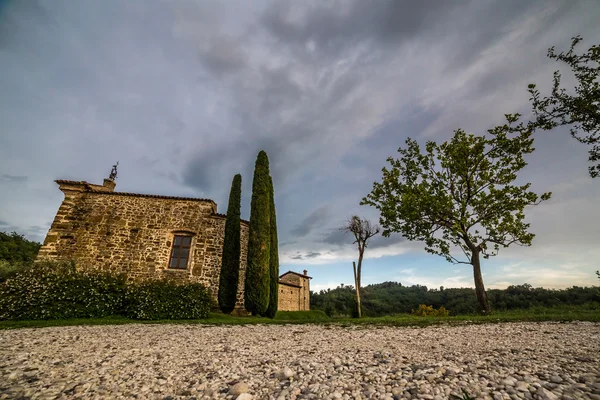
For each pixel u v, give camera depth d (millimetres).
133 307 10180
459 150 14664
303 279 30250
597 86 7535
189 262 14617
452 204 14102
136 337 6121
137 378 3303
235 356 4410
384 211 16672
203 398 2678
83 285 10180
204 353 4621
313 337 6250
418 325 8148
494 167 14516
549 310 12008
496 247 14102
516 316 9797
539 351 4121
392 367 3492
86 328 7324
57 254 13664
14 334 6137
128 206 14938
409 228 15984
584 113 7676
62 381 3154
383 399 2469
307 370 3494
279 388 2887
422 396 2461
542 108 8289
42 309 9000
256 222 14898
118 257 14008
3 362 3877
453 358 3857
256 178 15961
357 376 3145
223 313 13508
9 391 2799
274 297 15195
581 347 4289
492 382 2703
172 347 5121
